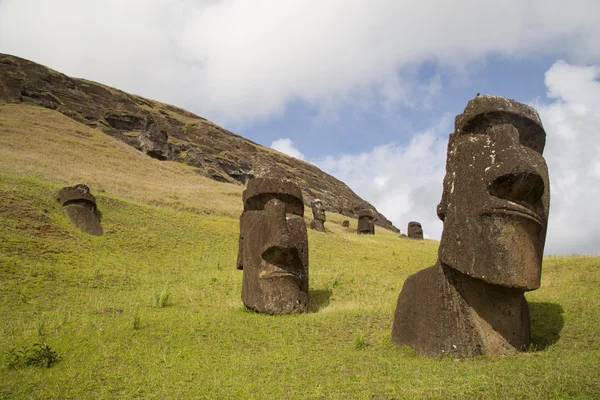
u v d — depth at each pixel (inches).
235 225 1290.6
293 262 558.9
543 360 296.5
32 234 824.3
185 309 530.3
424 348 351.9
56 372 333.1
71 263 756.0
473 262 331.6
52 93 3061.0
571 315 410.6
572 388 236.1
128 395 291.1
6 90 2726.4
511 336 341.7
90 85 3786.9
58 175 1439.5
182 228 1135.0
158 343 395.9
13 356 358.6
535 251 330.6
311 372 315.9
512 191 327.3
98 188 1423.5
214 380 307.3
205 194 1947.6
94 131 2714.1
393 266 982.4
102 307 532.4
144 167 2315.5
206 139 4347.9
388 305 544.7
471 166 349.1
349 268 910.4
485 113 351.6
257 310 522.0
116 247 912.9
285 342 400.5
